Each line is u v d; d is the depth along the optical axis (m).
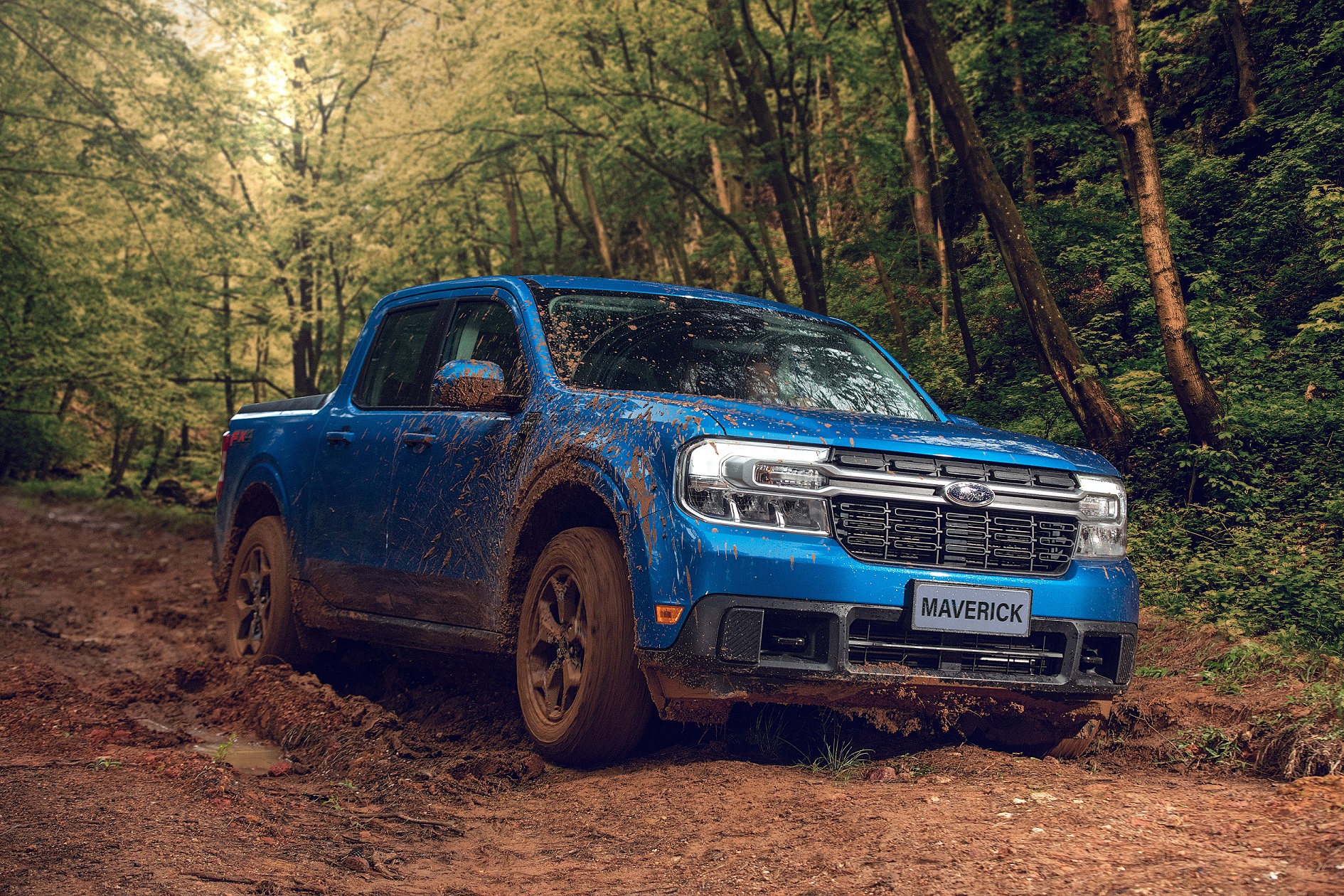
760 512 3.31
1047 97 12.19
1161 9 13.70
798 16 15.27
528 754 3.86
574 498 3.88
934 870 2.46
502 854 3.00
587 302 4.64
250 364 30.73
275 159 24.45
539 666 3.95
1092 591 3.60
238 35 22.59
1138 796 3.07
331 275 23.62
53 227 21.62
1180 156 11.73
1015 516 3.55
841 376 4.59
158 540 15.11
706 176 19.44
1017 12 11.23
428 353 5.06
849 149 13.47
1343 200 9.32
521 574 4.07
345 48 22.89
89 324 22.38
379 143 17.22
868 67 13.69
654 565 3.33
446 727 4.55
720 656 3.21
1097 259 10.63
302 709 4.65
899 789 3.31
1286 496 7.24
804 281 12.01
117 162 21.33
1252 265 10.52
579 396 4.02
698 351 4.44
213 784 3.46
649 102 14.98
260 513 6.25
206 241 22.20
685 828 3.04
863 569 3.30
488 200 21.31
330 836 3.12
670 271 21.89
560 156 19.97
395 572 4.73
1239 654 4.88
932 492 3.44
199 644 7.10
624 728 3.61
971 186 8.06
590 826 3.16
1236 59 12.12
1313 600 5.44
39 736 4.25
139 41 20.48
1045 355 8.02
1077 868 2.39
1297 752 3.50
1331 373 8.49
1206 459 7.25
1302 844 2.40
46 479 30.22
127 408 22.91
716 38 12.55
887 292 12.48
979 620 3.40
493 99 15.36
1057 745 3.94
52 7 20.06
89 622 7.91
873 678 3.31
